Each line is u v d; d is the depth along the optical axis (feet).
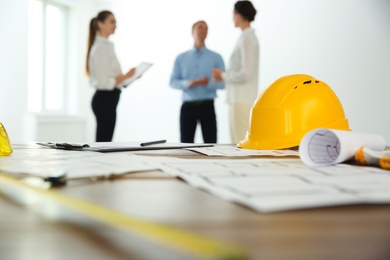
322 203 0.96
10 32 10.66
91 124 14.15
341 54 10.67
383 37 10.22
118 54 13.82
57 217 0.86
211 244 0.52
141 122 13.61
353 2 10.48
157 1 13.20
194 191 1.21
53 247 0.67
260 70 11.60
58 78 13.33
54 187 1.26
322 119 2.85
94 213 0.74
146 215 0.89
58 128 11.86
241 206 1.00
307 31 11.02
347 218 0.88
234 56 7.80
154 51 13.33
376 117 10.36
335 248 0.66
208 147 2.97
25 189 0.98
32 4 12.07
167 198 1.10
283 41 11.30
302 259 0.61
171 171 1.54
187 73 8.84
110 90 7.95
